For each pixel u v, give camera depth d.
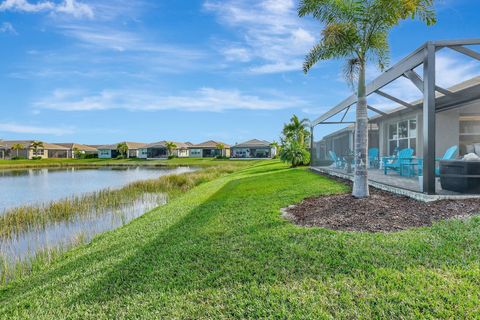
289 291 3.11
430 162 6.53
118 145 69.50
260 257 4.04
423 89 6.56
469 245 3.98
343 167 14.64
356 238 4.48
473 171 6.73
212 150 68.19
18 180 27.31
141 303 3.20
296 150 23.38
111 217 10.05
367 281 3.19
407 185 8.30
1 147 64.12
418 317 2.56
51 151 71.81
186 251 4.57
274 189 10.36
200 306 3.01
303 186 10.41
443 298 2.80
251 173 20.14
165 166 49.41
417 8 7.11
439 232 4.56
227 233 5.34
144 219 7.82
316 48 8.19
